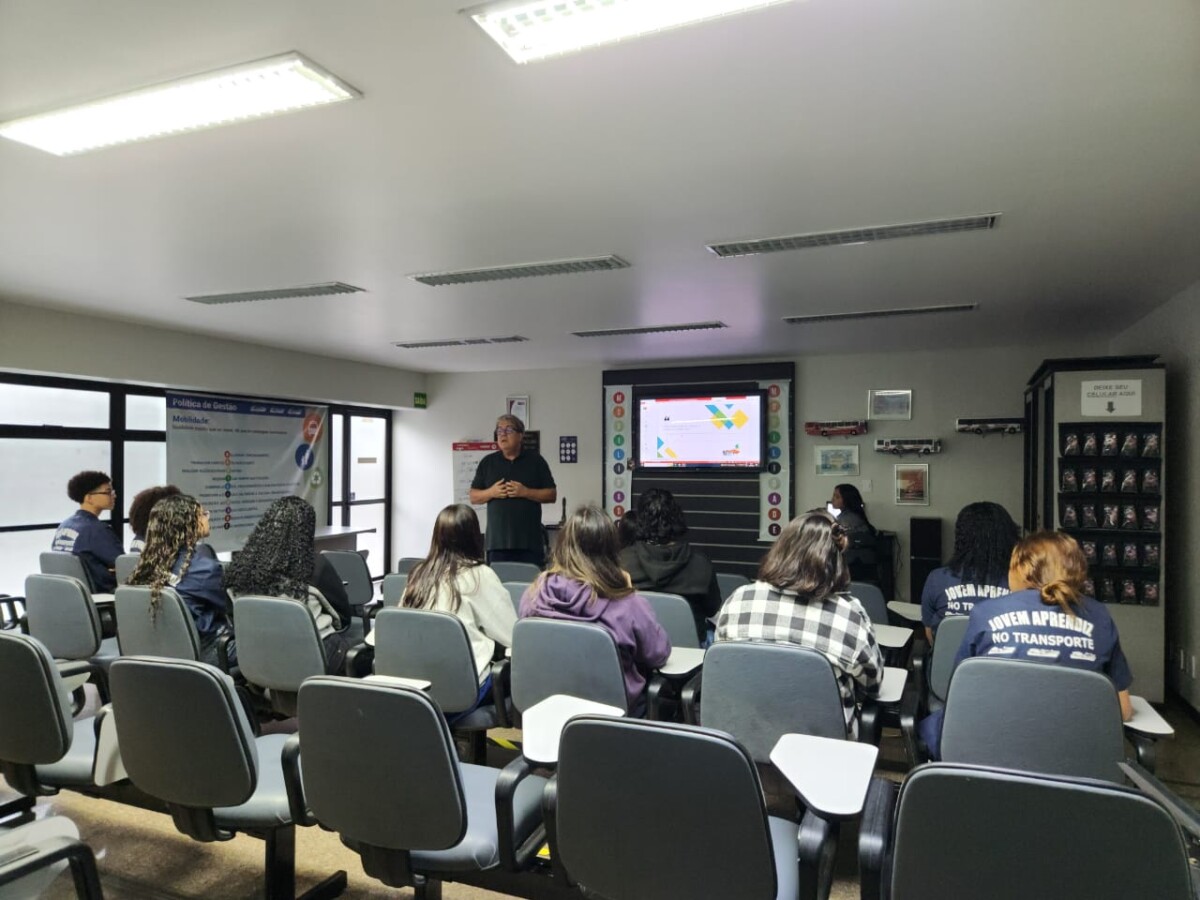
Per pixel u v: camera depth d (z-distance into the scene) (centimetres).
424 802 153
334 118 217
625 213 300
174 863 239
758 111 213
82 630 315
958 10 163
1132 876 106
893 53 181
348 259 368
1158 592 429
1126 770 147
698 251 354
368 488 830
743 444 718
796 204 290
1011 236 329
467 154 243
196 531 304
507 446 447
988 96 203
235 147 237
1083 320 523
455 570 274
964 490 651
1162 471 429
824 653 206
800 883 134
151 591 276
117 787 224
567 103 208
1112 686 175
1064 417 446
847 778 133
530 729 161
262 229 320
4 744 201
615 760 133
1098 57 182
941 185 269
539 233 327
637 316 511
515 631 235
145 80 195
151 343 548
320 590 318
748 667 202
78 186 270
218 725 168
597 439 782
